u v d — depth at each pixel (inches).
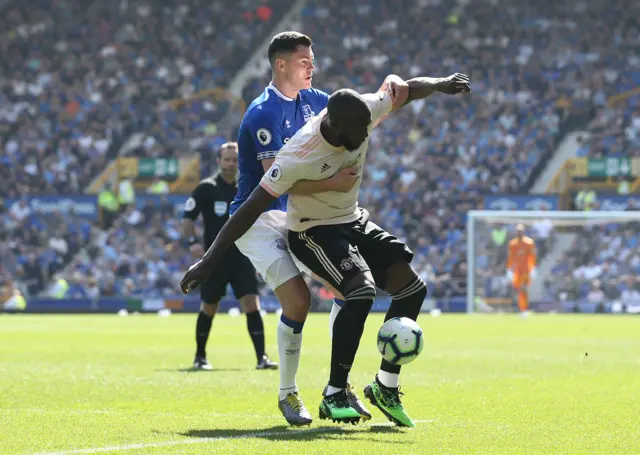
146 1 2000.5
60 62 1936.5
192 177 1721.2
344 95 273.4
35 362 578.2
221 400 377.7
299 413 299.3
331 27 1982.0
